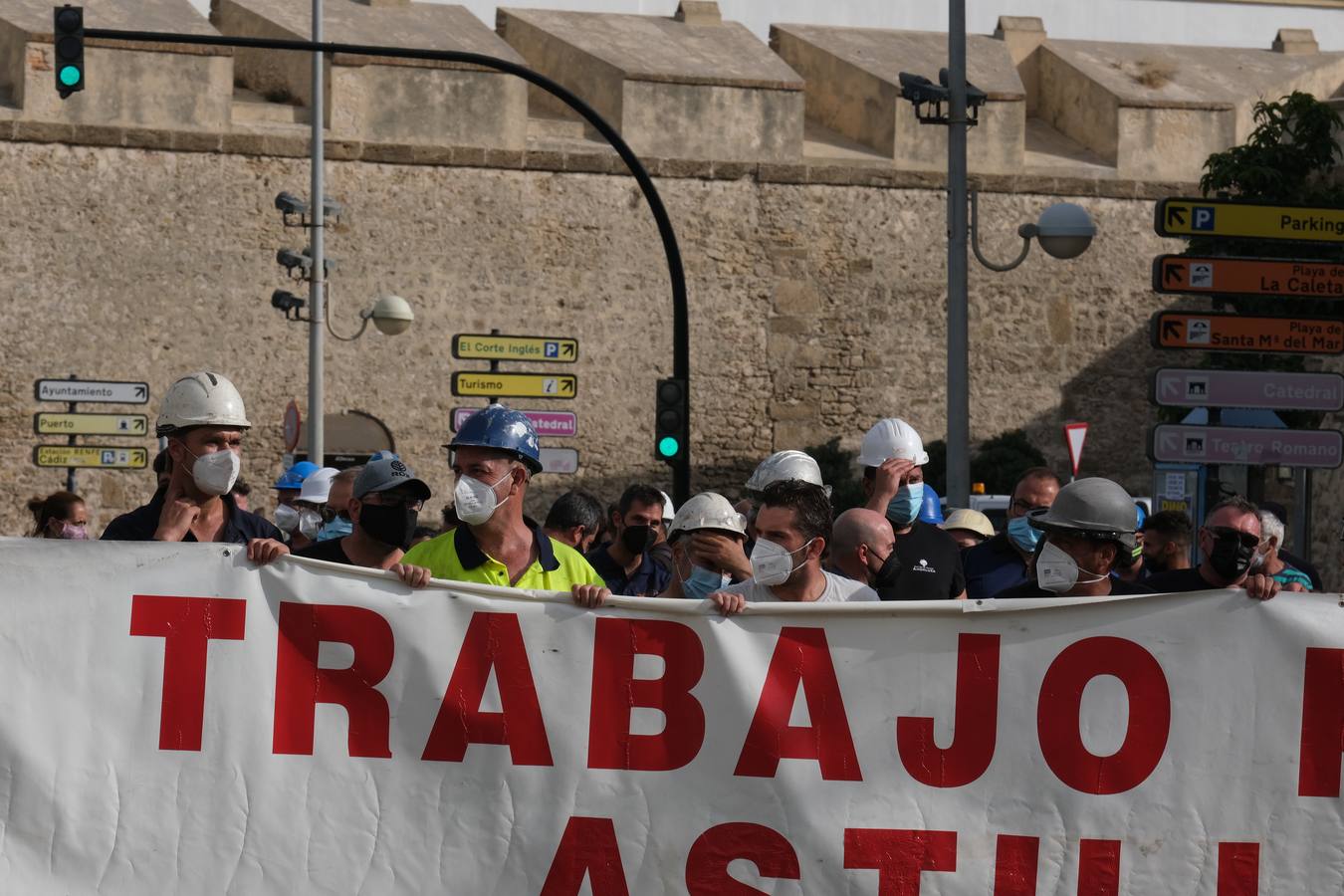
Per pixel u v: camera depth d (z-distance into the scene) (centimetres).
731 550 1162
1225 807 960
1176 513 1432
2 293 4575
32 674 916
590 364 4934
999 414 5156
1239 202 2250
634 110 4959
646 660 950
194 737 924
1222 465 2506
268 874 923
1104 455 5209
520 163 4878
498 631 945
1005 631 960
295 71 4900
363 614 940
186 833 920
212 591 931
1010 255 5153
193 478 1067
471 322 4866
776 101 5044
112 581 925
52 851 910
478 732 941
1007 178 5138
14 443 4569
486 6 5484
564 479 4903
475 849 937
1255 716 962
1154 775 959
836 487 4909
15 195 4588
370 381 4800
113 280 4641
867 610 955
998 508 3672
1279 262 2267
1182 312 2261
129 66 4650
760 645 955
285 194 3775
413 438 4822
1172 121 5250
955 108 2708
